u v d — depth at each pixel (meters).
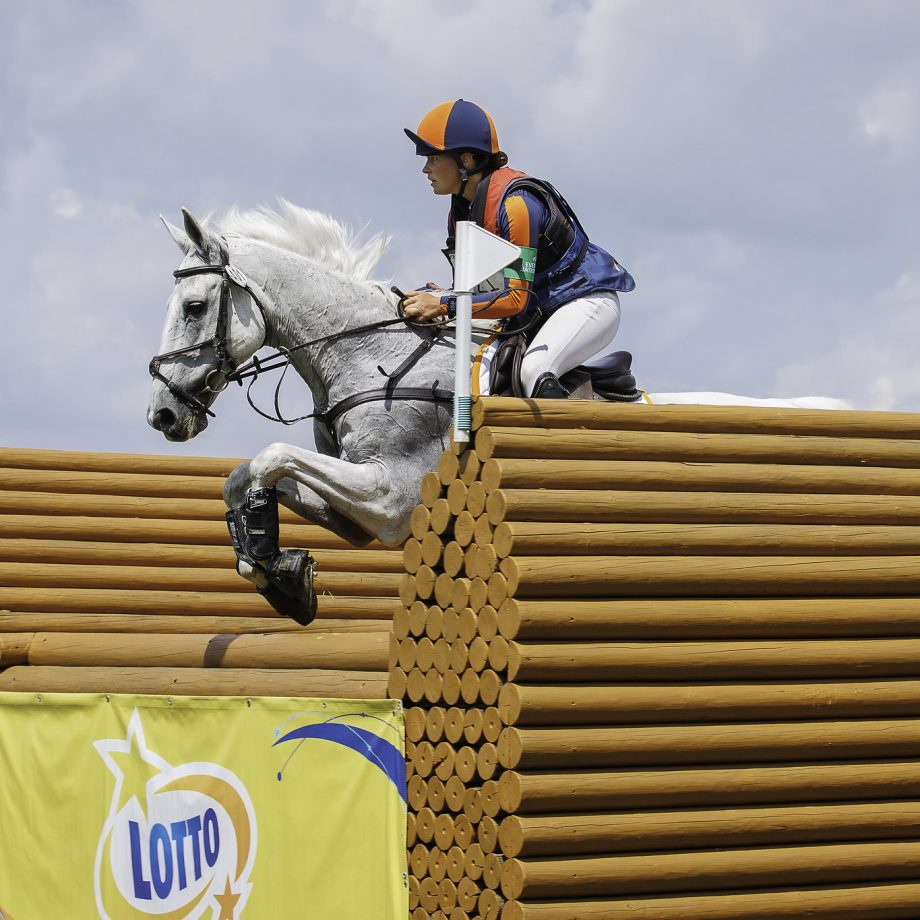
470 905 8.38
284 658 10.80
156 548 14.98
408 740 9.12
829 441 9.66
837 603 9.07
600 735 8.16
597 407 8.96
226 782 10.15
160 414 10.69
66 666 12.02
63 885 11.21
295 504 10.61
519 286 9.73
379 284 11.14
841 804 8.90
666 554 8.72
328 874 9.41
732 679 8.70
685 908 8.30
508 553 8.25
